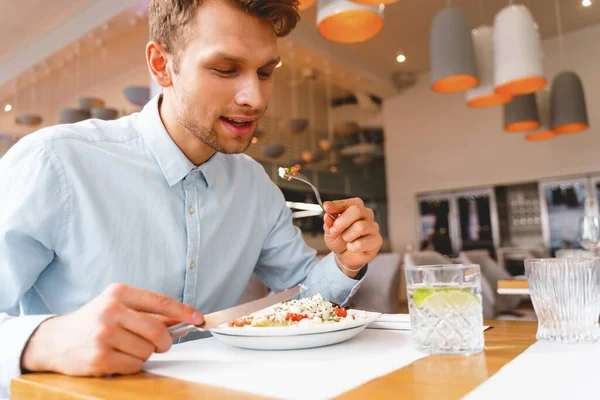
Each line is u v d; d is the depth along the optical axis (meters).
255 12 0.77
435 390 0.46
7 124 7.48
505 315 2.62
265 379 0.52
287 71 6.84
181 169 0.96
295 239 1.21
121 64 5.65
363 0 2.11
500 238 6.64
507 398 0.43
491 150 6.71
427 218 7.28
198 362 0.61
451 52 3.00
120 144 0.96
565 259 0.68
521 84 3.05
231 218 1.07
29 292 0.93
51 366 0.56
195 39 0.77
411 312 0.65
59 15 4.85
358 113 8.47
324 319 0.75
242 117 0.83
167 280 0.94
